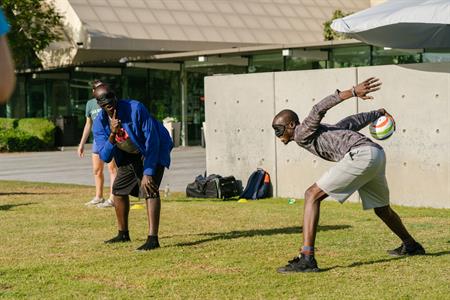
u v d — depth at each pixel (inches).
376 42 530.3
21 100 1517.0
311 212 272.8
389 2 501.0
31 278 268.7
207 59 1088.2
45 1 1301.7
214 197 548.7
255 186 553.6
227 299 233.8
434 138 482.9
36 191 604.4
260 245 330.3
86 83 1359.5
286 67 1059.3
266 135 565.6
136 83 1312.7
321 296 235.1
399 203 501.4
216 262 292.8
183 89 1250.0
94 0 1288.1
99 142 331.0
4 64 89.1
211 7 1370.6
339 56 975.6
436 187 483.5
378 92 507.5
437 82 480.1
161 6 1326.3
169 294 241.6
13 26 1237.1
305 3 1485.0
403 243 303.4
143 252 317.1
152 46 1252.5
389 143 503.2
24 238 357.4
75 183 690.8
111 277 269.1
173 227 391.5
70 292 246.4
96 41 1211.2
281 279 260.8
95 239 354.0
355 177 272.1
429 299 229.3
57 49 1312.7
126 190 339.9
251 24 1375.5
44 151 1244.5
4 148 1223.5
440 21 434.6
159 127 327.6
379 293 237.6
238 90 579.5
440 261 289.3
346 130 280.8
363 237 349.7
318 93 538.3
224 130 588.1
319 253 309.3
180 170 794.2
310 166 544.7
